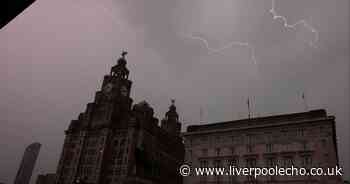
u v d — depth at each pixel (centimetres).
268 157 6300
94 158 8556
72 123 9894
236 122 7275
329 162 5594
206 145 7206
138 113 9531
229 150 6844
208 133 7312
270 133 6544
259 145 6538
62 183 8594
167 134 10669
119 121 9462
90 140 9100
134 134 8731
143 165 8525
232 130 7000
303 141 6072
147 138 9062
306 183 5672
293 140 6200
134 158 8338
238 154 6681
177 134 11631
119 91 10094
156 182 8862
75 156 8894
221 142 7050
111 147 8775
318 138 5931
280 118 6694
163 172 9400
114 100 9669
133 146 8475
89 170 8419
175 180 9994
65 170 8831
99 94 10181
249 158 6512
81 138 9175
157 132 9938
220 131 7138
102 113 9575
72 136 9594
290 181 5853
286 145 6228
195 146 7350
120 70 10556
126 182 7788
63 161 9019
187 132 7619
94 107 9875
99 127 9175
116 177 8106
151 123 9788
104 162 8375
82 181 8056
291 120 6488
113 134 9019
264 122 6838
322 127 5994
